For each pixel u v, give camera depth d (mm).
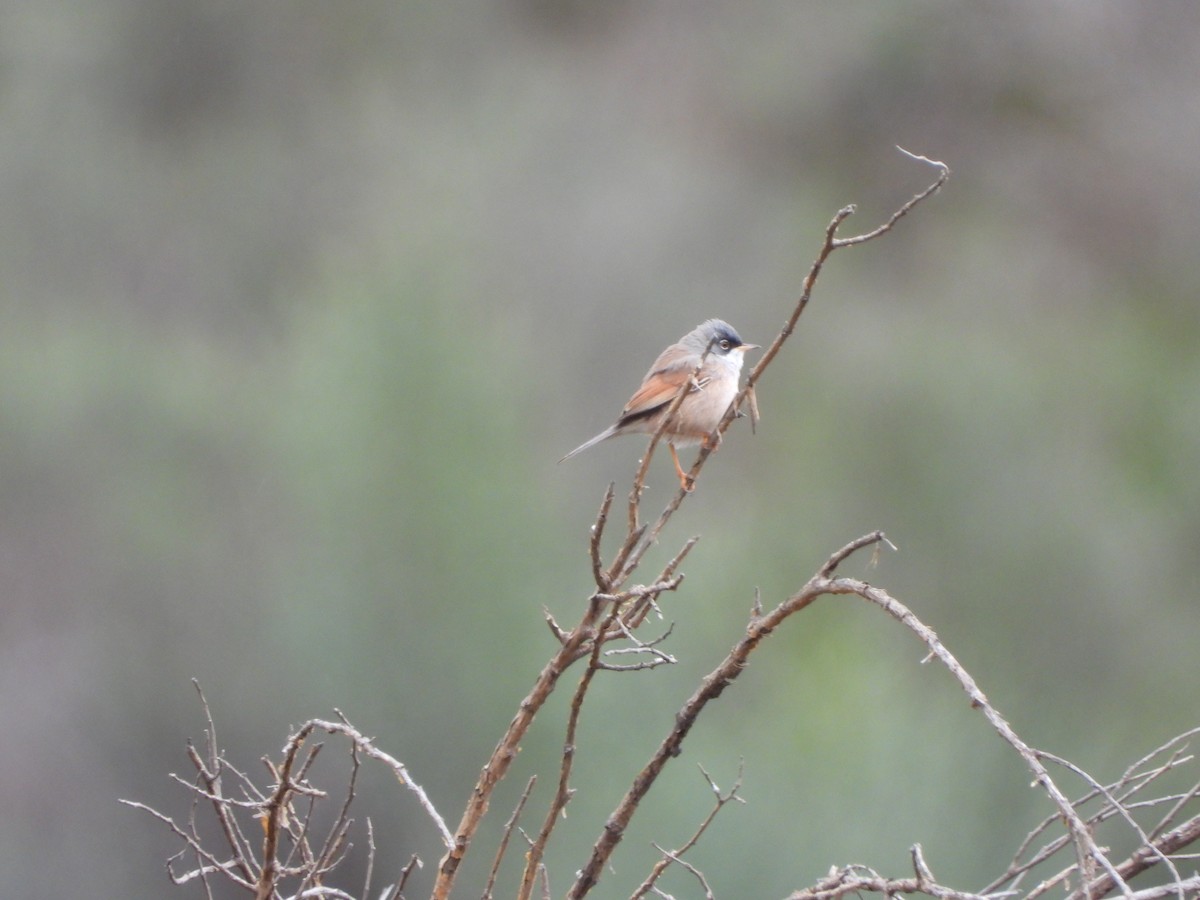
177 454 18984
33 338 20656
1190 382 19344
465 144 24969
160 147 25391
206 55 25797
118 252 24031
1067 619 17531
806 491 18734
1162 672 17125
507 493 15250
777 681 15617
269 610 16547
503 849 4250
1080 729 16922
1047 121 22797
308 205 24719
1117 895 4105
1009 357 19859
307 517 15695
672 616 15625
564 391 21266
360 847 14148
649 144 24578
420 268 16719
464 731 14445
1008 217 22547
